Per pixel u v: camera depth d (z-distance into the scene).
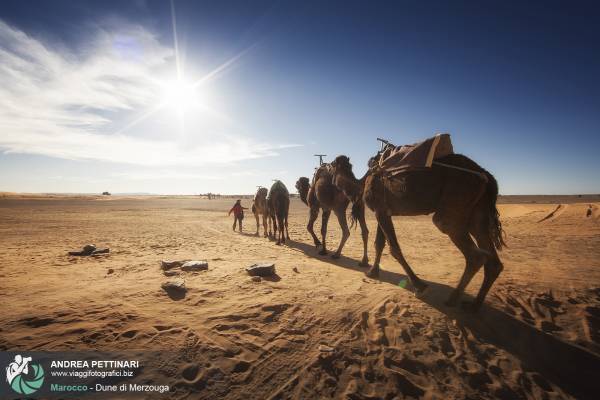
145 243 10.60
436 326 4.02
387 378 3.11
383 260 8.01
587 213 16.45
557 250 8.97
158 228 16.36
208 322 3.90
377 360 3.36
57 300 4.47
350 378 3.08
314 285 5.48
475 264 4.31
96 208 37.31
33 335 3.47
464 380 3.17
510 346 3.74
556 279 5.79
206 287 5.20
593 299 4.86
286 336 3.69
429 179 4.41
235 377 2.99
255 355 3.32
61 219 21.06
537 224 15.82
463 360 3.45
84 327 3.66
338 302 4.64
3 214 24.98
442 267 7.19
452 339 3.79
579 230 13.06
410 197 4.58
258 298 4.73
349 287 5.40
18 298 4.55
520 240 10.97
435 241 11.65
